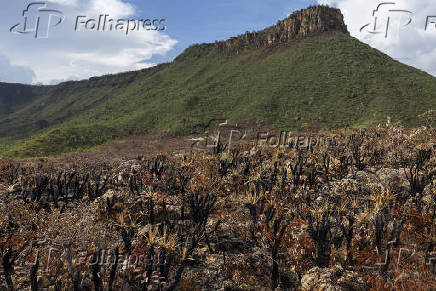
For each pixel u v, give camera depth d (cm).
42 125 19338
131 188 1138
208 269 665
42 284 601
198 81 15400
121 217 763
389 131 2330
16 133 17962
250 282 638
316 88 10088
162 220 845
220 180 1244
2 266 652
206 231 816
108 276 611
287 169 1426
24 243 698
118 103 15950
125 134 9756
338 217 779
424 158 1374
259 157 1831
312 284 589
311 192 1118
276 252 670
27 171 1969
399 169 1321
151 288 595
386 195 885
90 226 715
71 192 1315
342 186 1123
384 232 719
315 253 693
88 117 14825
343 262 693
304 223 782
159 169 1341
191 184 1153
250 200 902
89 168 2116
